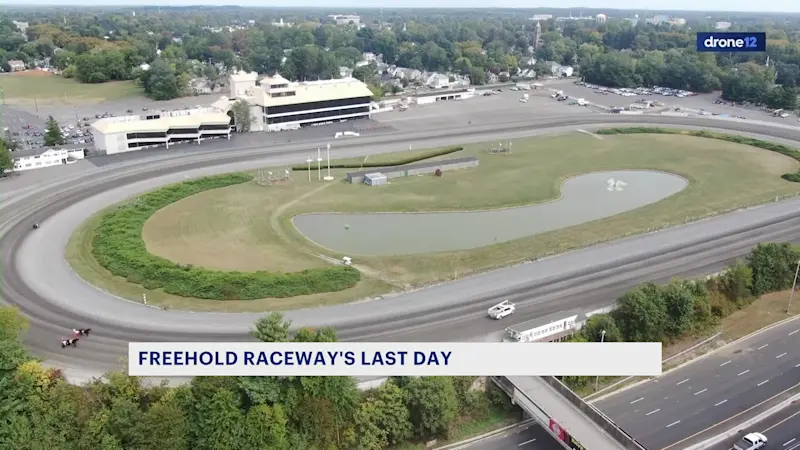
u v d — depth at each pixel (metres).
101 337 107.75
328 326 112.50
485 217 172.12
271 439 81.56
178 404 82.50
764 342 115.44
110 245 144.00
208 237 153.25
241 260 139.50
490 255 144.88
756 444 87.62
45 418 81.62
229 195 186.00
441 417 88.81
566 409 88.62
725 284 127.25
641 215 172.12
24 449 79.50
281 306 120.12
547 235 157.38
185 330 110.31
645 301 111.94
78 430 81.62
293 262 139.00
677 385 103.25
